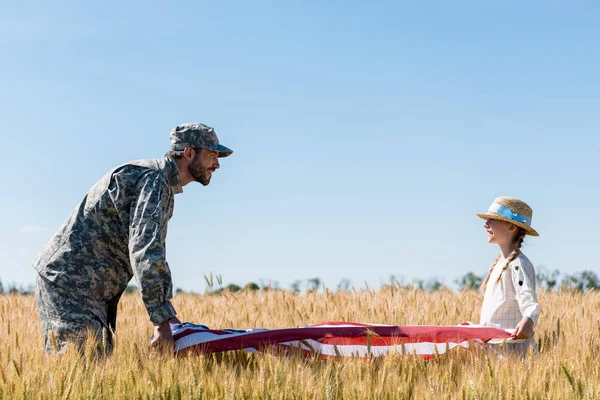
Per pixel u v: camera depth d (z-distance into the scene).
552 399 4.26
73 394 4.05
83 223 4.98
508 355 5.39
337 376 4.30
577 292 10.25
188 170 5.16
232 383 4.15
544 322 7.16
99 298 5.04
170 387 4.06
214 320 7.36
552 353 5.44
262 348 5.24
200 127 5.16
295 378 4.30
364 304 8.03
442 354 5.25
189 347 5.16
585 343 5.59
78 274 4.92
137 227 4.73
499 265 5.87
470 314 7.76
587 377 4.71
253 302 8.73
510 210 5.76
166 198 4.99
